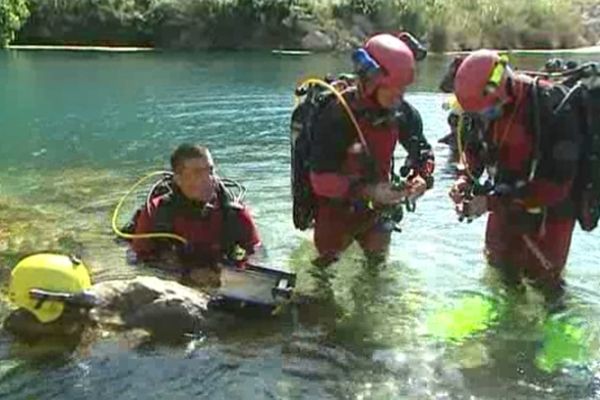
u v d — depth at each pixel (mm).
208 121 10703
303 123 4469
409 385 3414
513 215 4383
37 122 10781
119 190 6816
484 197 4203
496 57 3984
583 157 4090
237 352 3697
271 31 25938
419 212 5918
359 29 26312
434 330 3938
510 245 4562
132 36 25484
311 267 4750
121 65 18578
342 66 19062
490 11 27547
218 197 4391
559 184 4039
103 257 4922
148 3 26125
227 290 4035
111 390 3354
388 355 3680
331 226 4633
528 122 4035
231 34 25953
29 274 3844
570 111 4004
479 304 4219
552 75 4246
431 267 4781
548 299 4301
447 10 27234
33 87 14352
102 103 12453
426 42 26250
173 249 4441
